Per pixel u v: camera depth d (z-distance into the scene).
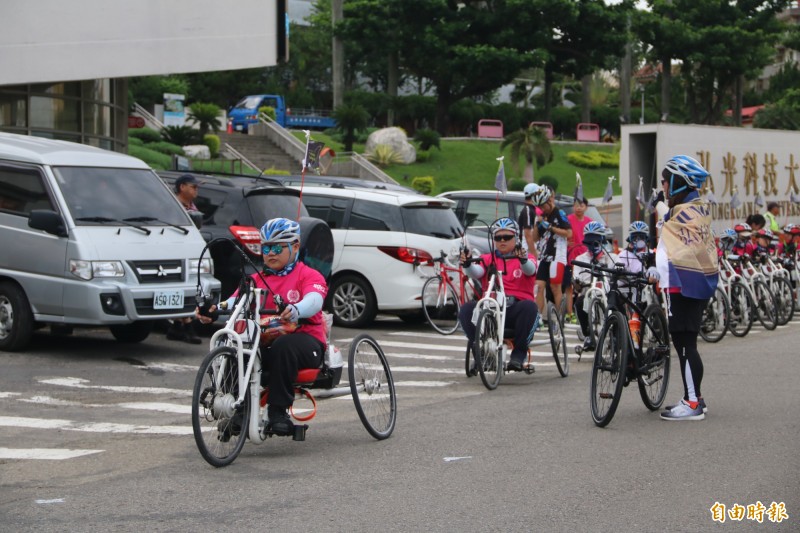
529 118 76.81
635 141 29.86
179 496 7.33
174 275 14.02
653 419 10.16
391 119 72.69
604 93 99.69
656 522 6.62
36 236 13.85
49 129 24.36
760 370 13.61
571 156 67.12
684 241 9.88
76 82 25.05
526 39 67.94
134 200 14.48
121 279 13.56
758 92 118.38
